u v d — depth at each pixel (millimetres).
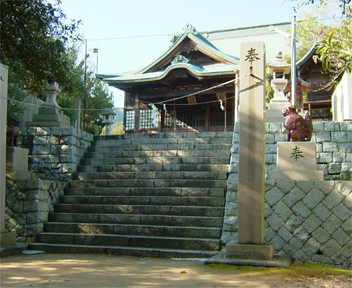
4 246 7496
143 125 22172
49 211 8969
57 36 10867
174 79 20000
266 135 9375
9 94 12555
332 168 9109
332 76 21125
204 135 11562
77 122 16578
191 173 9633
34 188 8508
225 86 19938
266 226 7277
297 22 20141
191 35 20094
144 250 7273
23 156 9492
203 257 7035
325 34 18172
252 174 6426
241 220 6414
